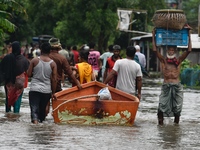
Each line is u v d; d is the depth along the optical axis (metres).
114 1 85.00
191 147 19.95
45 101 26.12
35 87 25.80
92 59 38.69
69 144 19.91
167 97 26.42
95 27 84.19
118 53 30.69
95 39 90.69
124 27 78.44
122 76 26.67
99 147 19.47
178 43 27.33
